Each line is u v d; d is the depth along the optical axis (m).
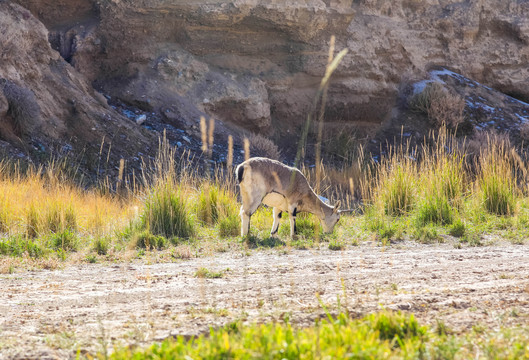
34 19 52.91
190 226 29.86
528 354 9.27
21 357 10.19
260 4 64.75
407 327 10.72
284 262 21.89
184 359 8.62
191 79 64.38
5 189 30.89
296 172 29.38
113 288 17.12
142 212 30.62
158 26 63.22
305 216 35.03
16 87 46.41
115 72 62.31
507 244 26.84
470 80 83.88
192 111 62.06
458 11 84.75
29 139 46.41
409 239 28.73
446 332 11.34
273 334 9.43
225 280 18.11
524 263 20.81
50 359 10.09
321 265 20.75
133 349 9.99
